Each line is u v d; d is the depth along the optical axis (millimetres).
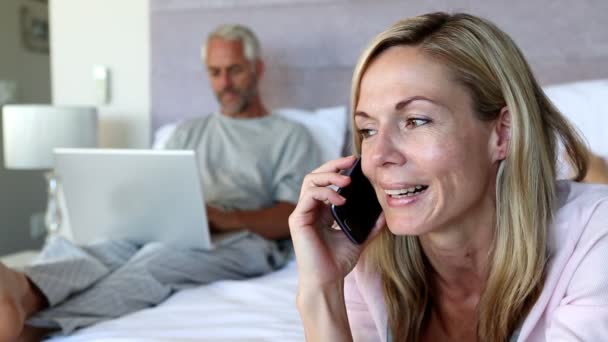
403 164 861
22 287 1365
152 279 1605
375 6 2543
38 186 4207
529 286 878
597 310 813
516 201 878
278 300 1500
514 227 884
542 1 2297
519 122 867
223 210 2117
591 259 845
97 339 1233
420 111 847
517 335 904
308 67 2691
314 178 977
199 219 1764
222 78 2432
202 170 2344
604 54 2225
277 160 2348
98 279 1577
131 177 1747
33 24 4074
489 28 884
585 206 892
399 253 1035
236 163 2336
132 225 1843
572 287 853
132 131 3008
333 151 2459
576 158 994
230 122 2445
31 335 1416
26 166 2582
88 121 2602
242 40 2441
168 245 1788
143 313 1426
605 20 2213
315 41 2664
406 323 1030
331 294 979
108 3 2990
